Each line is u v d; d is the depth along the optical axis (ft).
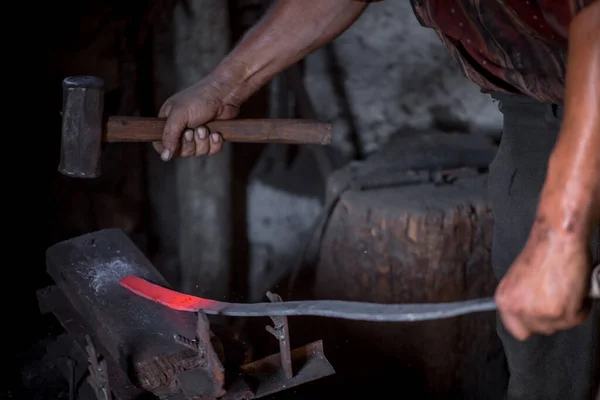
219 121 6.45
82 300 6.52
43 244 11.16
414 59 12.75
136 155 11.77
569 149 3.93
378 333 10.44
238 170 12.92
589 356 5.97
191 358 5.75
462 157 11.42
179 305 5.80
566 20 4.45
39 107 10.73
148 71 11.62
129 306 6.35
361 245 10.16
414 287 10.10
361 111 13.03
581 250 3.94
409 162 11.31
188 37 11.31
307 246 11.78
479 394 10.73
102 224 11.60
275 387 5.53
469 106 12.75
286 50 6.41
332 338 10.74
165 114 6.35
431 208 9.87
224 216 12.38
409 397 10.66
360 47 12.85
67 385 8.28
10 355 9.37
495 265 6.27
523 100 5.69
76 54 10.74
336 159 13.07
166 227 12.43
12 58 10.39
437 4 5.30
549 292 3.96
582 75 3.87
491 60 5.28
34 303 10.64
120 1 10.89
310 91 13.05
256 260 13.08
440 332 10.29
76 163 6.07
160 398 5.67
